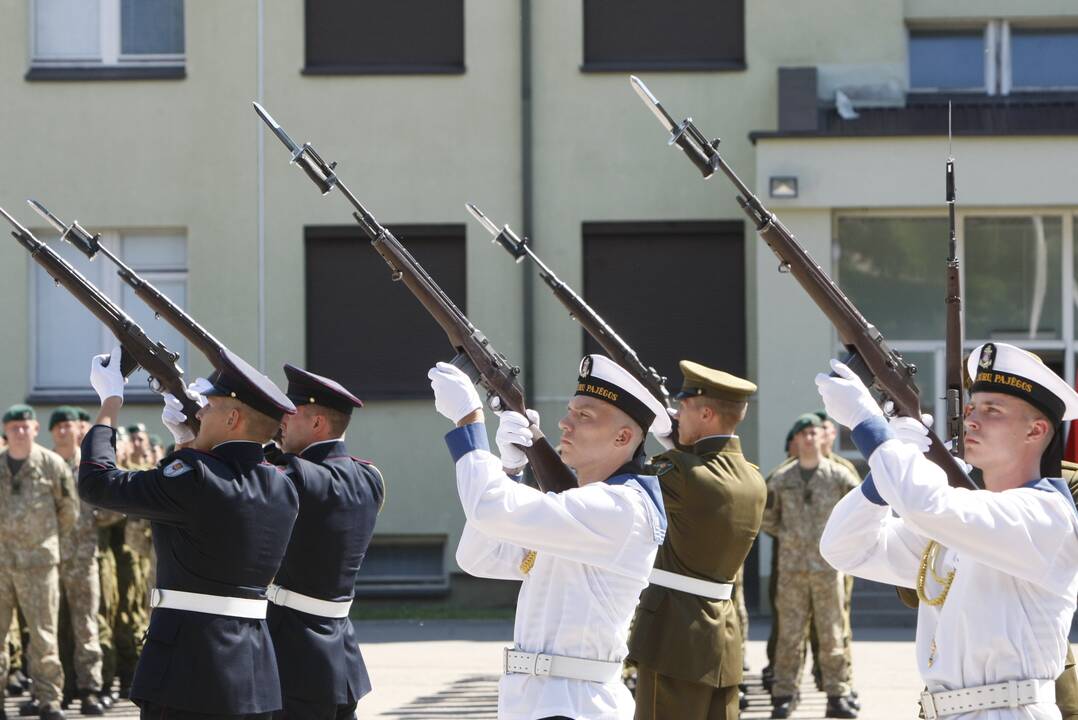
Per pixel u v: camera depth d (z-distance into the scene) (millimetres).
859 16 24406
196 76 24844
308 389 10242
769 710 15875
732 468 9898
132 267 25047
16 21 24906
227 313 24766
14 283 24750
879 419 6598
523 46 24688
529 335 24562
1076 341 23531
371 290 24844
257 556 8422
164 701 8125
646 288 24703
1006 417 6770
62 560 15914
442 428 24672
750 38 24531
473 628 22359
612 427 7504
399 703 15953
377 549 24703
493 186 24797
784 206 23156
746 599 23688
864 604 22500
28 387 24844
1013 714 6508
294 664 9602
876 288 23688
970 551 6398
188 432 9656
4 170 24875
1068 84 25484
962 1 25312
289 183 24766
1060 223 23516
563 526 7102
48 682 15422
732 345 24609
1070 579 6551
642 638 9664
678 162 24625
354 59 24984
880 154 23031
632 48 24875
